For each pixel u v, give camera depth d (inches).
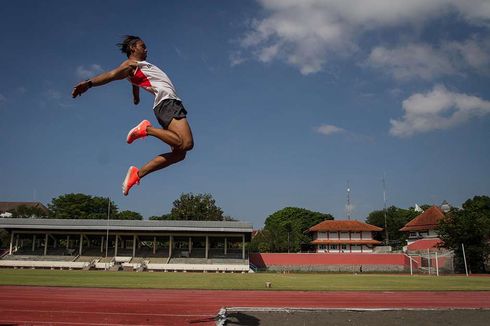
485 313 391.2
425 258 2268.7
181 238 2719.0
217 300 590.9
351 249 3139.8
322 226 3191.4
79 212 3213.6
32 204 4453.7
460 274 1898.4
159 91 202.4
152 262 2287.2
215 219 3100.4
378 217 4018.2
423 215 2800.2
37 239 2694.4
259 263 2362.2
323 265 2329.0
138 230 2274.9
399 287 927.7
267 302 578.6
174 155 202.8
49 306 449.7
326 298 655.1
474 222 1926.7
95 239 2815.0
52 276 1220.5
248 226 2300.7
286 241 3179.1
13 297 575.5
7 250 2438.5
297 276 1592.0
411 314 382.9
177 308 453.4
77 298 572.4
